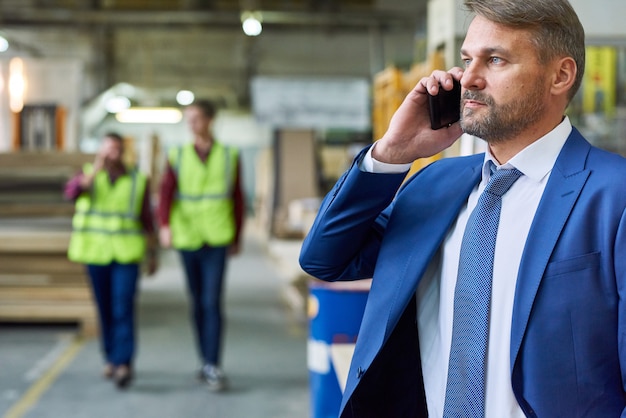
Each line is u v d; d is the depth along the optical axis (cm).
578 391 127
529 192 138
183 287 940
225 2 1591
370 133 1694
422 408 160
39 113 691
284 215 1193
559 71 135
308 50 1803
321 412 353
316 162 1440
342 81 1341
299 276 675
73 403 454
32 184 672
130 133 2228
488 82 135
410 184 161
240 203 491
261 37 1778
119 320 487
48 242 629
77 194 493
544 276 129
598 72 467
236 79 1834
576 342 127
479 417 136
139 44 1783
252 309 780
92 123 1723
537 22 131
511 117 134
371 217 156
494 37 133
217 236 475
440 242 149
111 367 509
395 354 158
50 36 1650
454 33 313
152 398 466
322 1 1595
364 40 1795
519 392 129
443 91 147
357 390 154
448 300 147
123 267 489
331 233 156
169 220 482
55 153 630
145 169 827
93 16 1537
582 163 134
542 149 137
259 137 2256
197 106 479
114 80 1777
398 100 378
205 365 486
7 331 657
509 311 135
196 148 482
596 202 129
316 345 355
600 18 306
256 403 458
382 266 154
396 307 148
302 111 1338
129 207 493
